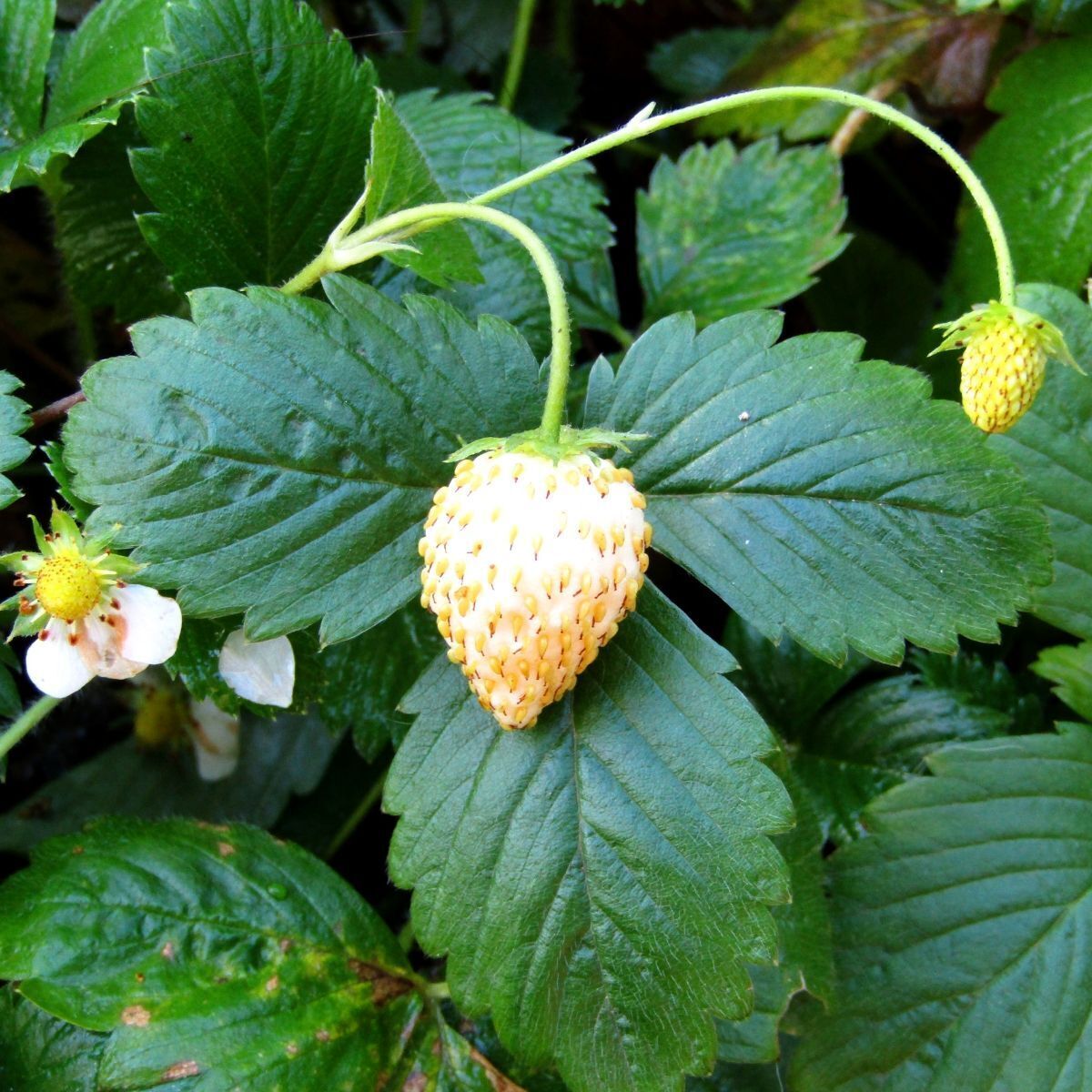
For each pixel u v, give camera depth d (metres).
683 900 0.10
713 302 0.16
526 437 0.09
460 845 0.10
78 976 0.11
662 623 0.10
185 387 0.10
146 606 0.10
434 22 0.20
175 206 0.12
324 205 0.13
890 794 0.12
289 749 0.15
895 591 0.10
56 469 0.10
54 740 0.16
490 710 0.09
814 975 0.11
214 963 0.11
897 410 0.10
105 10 0.13
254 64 0.12
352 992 0.11
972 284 0.15
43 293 0.18
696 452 0.10
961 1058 0.12
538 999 0.10
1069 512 0.12
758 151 0.16
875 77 0.16
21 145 0.13
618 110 0.21
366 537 0.10
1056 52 0.15
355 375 0.10
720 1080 0.12
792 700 0.14
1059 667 0.13
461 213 0.10
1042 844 0.12
